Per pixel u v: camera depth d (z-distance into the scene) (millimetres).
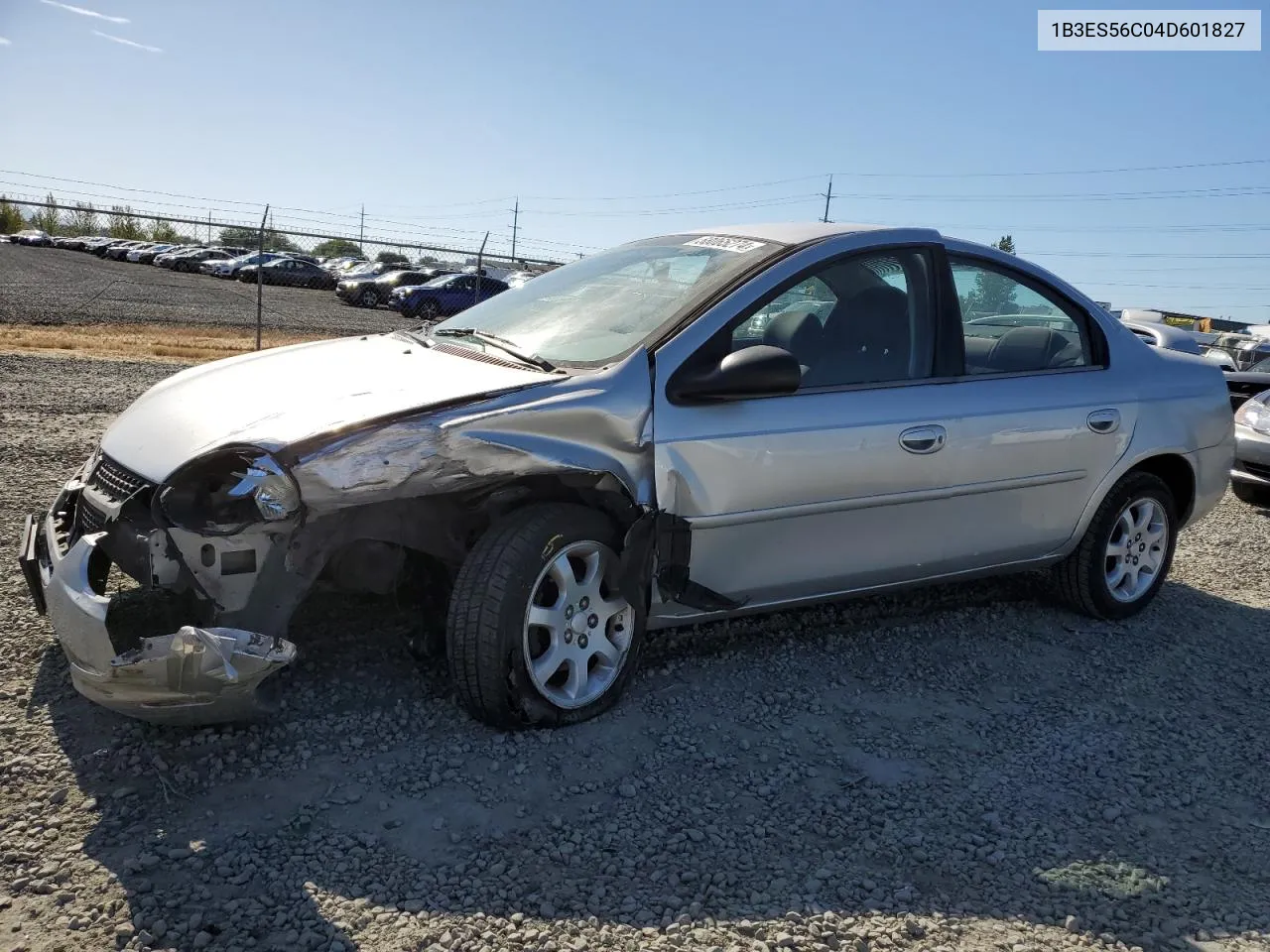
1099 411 4379
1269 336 16484
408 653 3660
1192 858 2826
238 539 2754
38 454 6652
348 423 2842
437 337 3932
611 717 3385
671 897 2461
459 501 3195
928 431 3811
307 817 2676
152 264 48344
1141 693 3955
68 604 2678
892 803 2996
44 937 2162
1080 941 2426
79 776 2787
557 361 3445
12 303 20438
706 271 3721
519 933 2293
